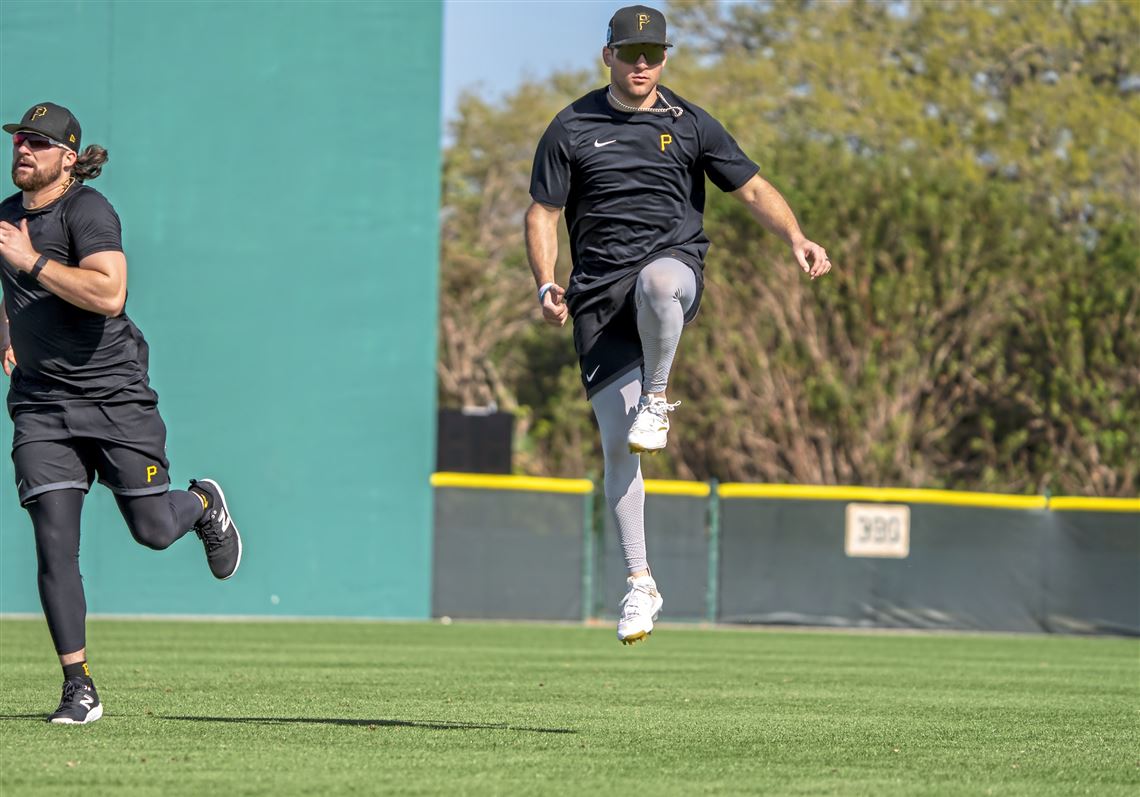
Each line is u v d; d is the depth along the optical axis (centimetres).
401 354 4769
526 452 10775
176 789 1327
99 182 4609
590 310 1705
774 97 10562
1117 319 8300
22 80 4559
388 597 4766
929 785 1471
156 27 4641
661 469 8519
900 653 3869
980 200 8394
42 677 2531
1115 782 1534
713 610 4994
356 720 1931
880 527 5012
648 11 1683
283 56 4703
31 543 4506
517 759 1580
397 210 4756
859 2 10788
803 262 1717
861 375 8231
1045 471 8356
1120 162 9525
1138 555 5009
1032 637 4912
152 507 1756
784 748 1742
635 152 1691
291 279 4706
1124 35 9962
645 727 1938
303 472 4712
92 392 1698
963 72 10294
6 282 1695
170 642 3591
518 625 4725
